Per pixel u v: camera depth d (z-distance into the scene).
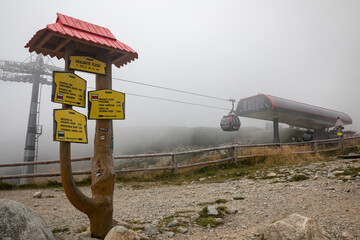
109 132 3.41
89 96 3.26
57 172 9.91
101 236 3.15
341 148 14.17
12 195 7.84
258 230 3.51
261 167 10.70
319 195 5.18
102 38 3.55
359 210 3.93
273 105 24.84
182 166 10.91
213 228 3.80
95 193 3.25
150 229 3.72
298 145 14.45
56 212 5.38
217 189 7.29
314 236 2.65
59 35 3.02
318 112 29.81
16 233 2.14
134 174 10.67
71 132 2.95
